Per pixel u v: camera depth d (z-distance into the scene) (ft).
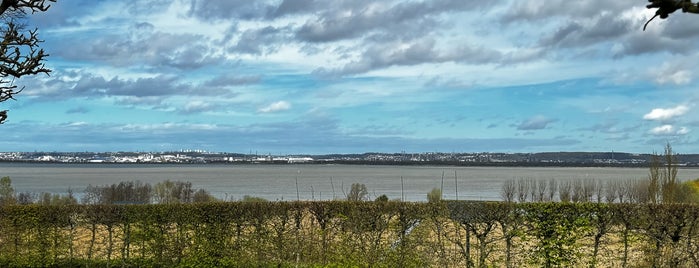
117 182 530.27
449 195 325.01
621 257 51.06
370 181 599.98
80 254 62.90
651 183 85.35
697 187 124.36
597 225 51.60
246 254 60.95
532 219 52.90
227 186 481.87
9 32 28.37
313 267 58.59
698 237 49.44
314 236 60.08
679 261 49.55
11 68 28.48
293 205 60.90
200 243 61.36
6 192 163.22
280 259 60.34
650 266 50.29
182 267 61.31
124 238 61.62
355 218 58.44
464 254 53.36
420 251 55.11
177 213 61.46
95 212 61.72
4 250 62.75
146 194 218.38
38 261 62.34
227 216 61.36
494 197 290.97
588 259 51.65
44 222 62.44
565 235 52.08
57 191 370.73
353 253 57.93
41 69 29.66
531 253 53.11
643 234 50.55
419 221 55.98
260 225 61.00
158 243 61.52
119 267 62.59
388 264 56.18
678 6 12.23
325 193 374.43
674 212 49.80
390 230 57.11
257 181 609.01
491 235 54.19
